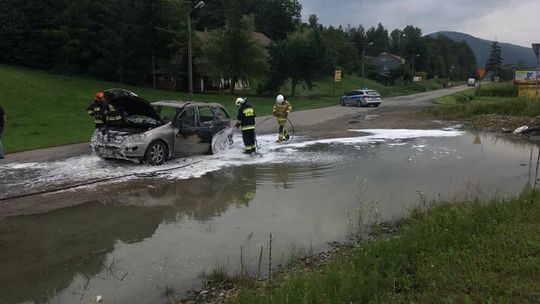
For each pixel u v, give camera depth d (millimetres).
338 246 6117
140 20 46875
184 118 11766
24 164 11430
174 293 4859
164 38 47250
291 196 8516
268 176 10109
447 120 23609
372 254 5070
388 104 41062
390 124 21938
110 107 11492
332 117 26453
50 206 7867
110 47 47250
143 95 40156
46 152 13469
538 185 9156
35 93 30953
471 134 17781
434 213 6496
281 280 4855
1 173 10359
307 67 52031
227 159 12047
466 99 43500
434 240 5301
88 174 10141
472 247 5074
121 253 5906
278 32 90188
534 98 23219
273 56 52312
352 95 38062
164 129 11227
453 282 4266
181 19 47500
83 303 4648
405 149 13930
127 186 9195
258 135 17359
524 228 5605
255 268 5438
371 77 104500
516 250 4906
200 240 6348
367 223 6945
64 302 4660
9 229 6766
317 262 5566
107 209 7730
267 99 45281
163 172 10375
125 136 10695
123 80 48719
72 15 45875
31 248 6062
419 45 139125
